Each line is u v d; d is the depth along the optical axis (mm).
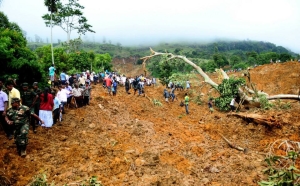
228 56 128750
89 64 37250
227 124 13453
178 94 26359
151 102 19344
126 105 16594
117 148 8664
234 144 10203
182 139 10578
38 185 5820
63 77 17094
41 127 9398
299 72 30828
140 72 109438
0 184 5789
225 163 8172
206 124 13555
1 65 11078
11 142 7852
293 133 11242
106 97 18156
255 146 10398
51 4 28250
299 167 7656
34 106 9125
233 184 6730
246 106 18469
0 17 23812
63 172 6730
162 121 13945
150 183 6434
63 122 10625
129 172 7027
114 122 12117
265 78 32875
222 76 21781
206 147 9742
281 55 65375
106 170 7066
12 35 13734
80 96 13547
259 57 67938
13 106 7078
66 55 33906
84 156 7707
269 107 16172
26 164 6836
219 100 19188
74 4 39000
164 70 25484
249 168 7672
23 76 11562
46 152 7684
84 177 6539
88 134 9703
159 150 8844
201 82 21844
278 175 6484
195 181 6906
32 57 13438
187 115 16922
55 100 10242
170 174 7121
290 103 18266
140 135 10531
